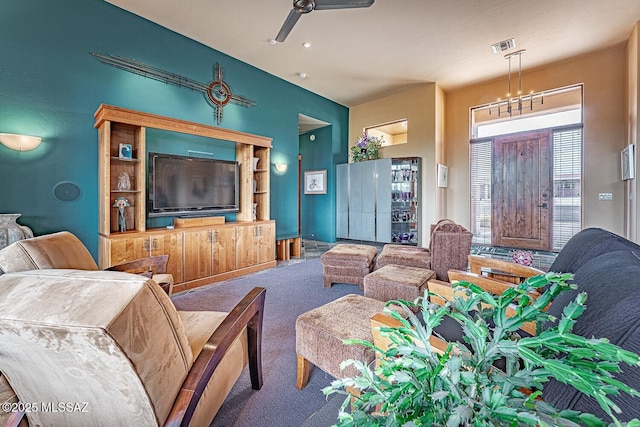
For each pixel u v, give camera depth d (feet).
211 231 11.98
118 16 11.12
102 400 2.74
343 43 13.71
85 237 10.43
